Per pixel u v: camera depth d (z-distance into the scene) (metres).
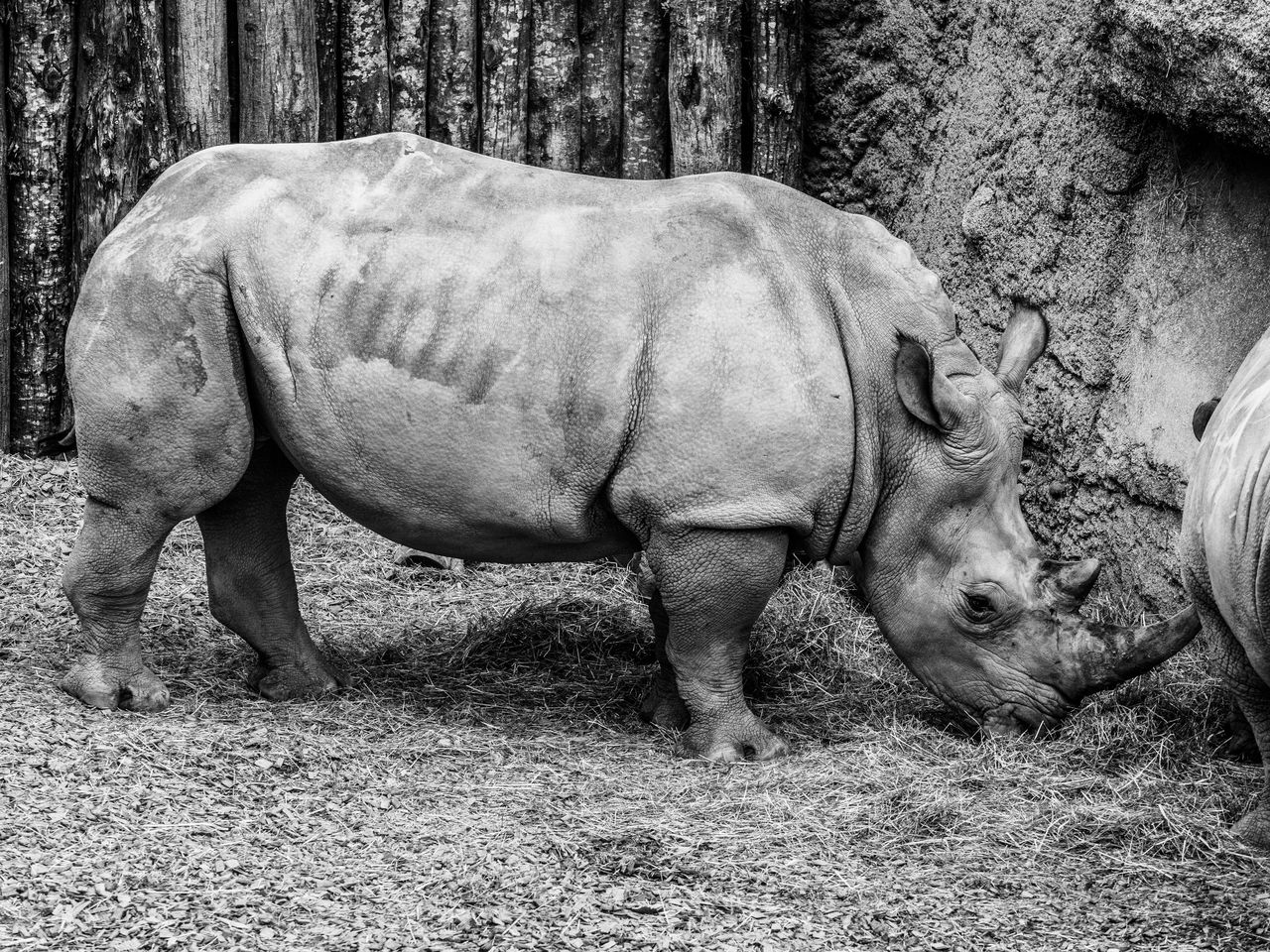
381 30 33.81
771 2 34.91
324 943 16.67
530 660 27.36
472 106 34.09
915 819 20.86
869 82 35.41
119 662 23.25
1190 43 23.94
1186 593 26.33
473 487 22.42
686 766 22.81
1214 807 21.45
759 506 22.14
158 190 23.05
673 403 21.94
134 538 22.83
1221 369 25.95
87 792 19.66
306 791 20.69
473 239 22.41
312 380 22.23
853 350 23.19
